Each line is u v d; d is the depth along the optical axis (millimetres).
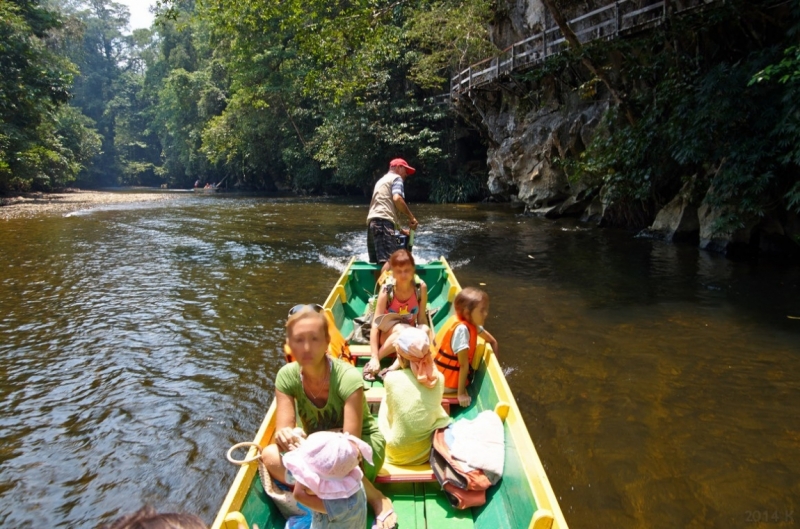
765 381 5047
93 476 3750
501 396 3256
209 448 4070
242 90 30938
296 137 34312
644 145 12586
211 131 34500
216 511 3412
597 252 11367
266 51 30344
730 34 11617
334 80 16172
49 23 27797
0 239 13680
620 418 4410
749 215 10406
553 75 17484
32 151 28234
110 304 7738
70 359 5738
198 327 6711
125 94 57844
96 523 3291
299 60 30109
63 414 4582
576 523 3223
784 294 7871
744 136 9992
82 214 20125
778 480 3613
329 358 2725
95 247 12484
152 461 3910
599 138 14414
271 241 13328
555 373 5258
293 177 37344
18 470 3805
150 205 24719
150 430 4316
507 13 19984
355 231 15227
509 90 19734
